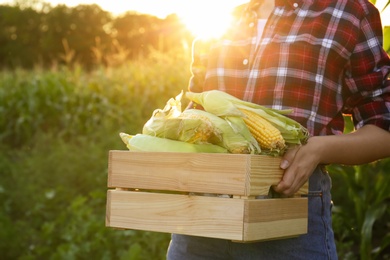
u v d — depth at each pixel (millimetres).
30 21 22625
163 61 7859
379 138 1469
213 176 1324
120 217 1474
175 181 1382
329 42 1509
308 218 1498
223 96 1404
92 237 4250
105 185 5414
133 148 1462
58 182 5598
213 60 1656
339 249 3332
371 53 1530
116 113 7082
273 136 1330
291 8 1566
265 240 1445
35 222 5000
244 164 1284
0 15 22984
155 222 1418
